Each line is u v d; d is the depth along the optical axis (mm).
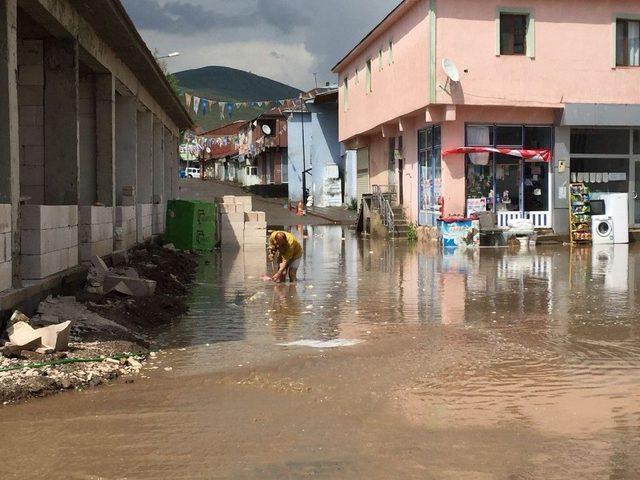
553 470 4820
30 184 12352
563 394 6609
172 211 21625
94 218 12469
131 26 13781
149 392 6621
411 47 25641
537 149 24984
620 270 16484
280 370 7449
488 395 6570
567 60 24453
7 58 8641
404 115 26891
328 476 4711
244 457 5039
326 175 47938
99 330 8500
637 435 5512
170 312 10734
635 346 8609
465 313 10914
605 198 24234
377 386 6859
